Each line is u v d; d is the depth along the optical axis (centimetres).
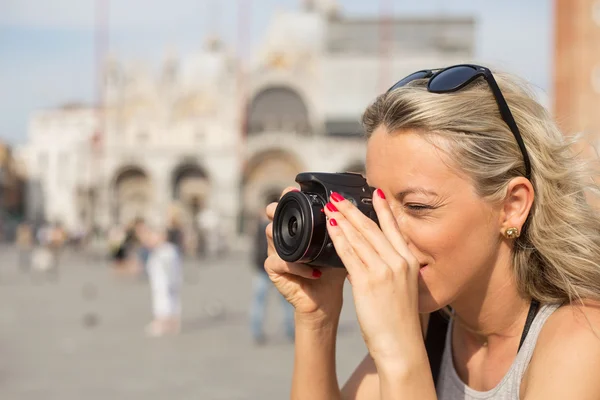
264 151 5941
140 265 2506
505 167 148
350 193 153
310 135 6406
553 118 170
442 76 150
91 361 944
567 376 133
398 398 133
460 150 145
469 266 152
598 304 148
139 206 6112
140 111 6262
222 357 974
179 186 6200
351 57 6419
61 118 6731
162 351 1023
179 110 6247
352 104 6412
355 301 140
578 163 165
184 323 1332
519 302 160
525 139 157
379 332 137
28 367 900
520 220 153
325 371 180
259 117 6391
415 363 135
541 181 156
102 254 4234
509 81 165
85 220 6378
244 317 1424
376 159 154
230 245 5341
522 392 149
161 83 6297
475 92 150
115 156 5997
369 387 183
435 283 152
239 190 5997
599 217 163
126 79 6328
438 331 181
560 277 152
